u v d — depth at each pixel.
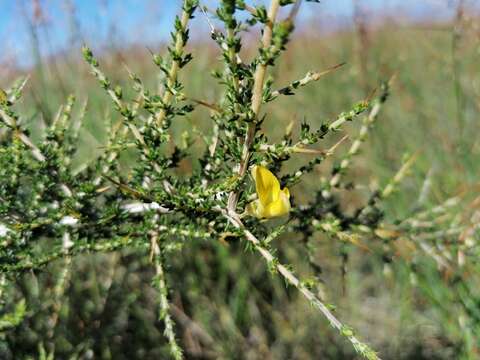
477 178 0.23
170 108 0.09
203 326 0.25
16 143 0.11
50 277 0.19
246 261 0.27
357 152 0.13
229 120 0.08
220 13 0.07
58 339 0.19
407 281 0.23
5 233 0.11
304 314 0.26
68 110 0.13
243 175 0.09
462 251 0.15
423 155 0.27
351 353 0.25
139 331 0.23
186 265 0.26
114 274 0.23
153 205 0.11
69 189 0.12
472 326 0.20
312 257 0.14
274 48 0.07
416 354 0.24
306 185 0.27
